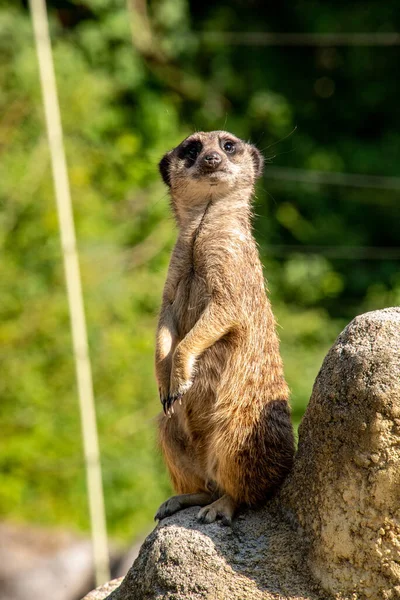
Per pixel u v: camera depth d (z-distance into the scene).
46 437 20.95
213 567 7.70
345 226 27.30
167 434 9.30
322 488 7.57
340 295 26.19
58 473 20.66
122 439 21.08
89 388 15.93
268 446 8.59
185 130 26.94
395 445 7.22
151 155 24.89
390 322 7.49
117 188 24.31
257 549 7.77
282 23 29.11
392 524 7.22
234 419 8.66
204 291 9.32
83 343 16.03
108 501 20.30
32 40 24.66
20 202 22.23
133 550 17.41
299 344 23.34
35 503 20.39
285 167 27.50
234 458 8.54
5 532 19.05
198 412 9.06
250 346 8.93
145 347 22.17
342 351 7.59
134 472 20.69
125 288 22.42
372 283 26.17
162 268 23.19
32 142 23.25
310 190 27.11
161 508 8.85
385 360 7.32
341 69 29.31
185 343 8.88
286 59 29.30
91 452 15.73
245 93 28.31
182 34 27.88
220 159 9.70
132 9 26.95
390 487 7.21
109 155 24.22
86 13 27.11
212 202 9.73
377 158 27.67
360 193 27.50
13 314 21.70
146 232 24.02
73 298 16.12
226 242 9.33
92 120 23.94
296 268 25.11
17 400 21.27
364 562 7.30
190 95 27.66
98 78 25.08
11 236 22.19
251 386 8.80
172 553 7.80
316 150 27.75
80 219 22.53
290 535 7.79
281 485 8.24
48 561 17.86
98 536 15.46
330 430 7.52
